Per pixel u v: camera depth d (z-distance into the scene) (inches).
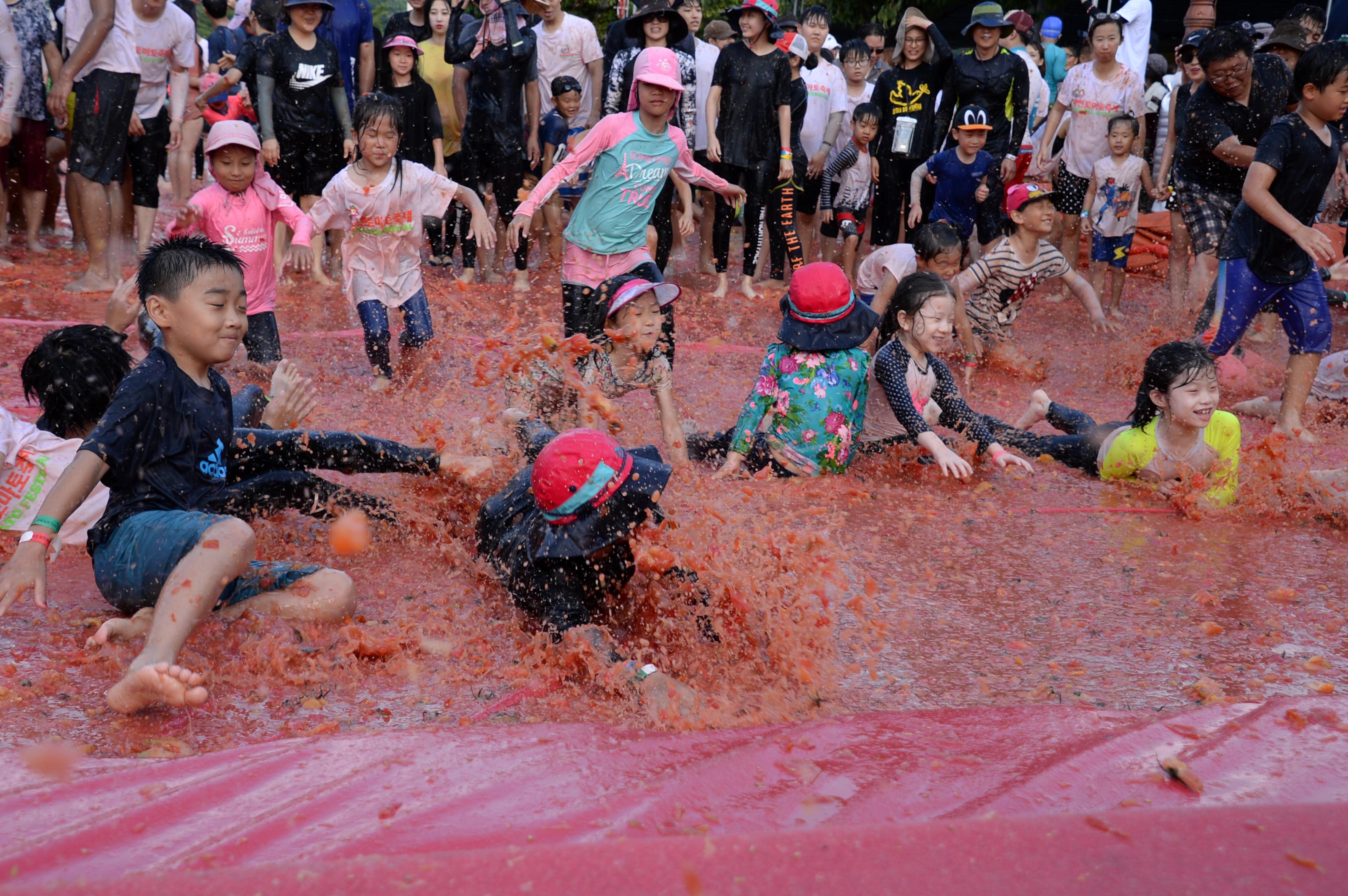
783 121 356.5
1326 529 175.6
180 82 344.8
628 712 108.3
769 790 82.7
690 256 443.5
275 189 235.8
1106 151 381.4
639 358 189.0
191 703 100.3
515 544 130.1
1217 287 248.2
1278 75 283.6
